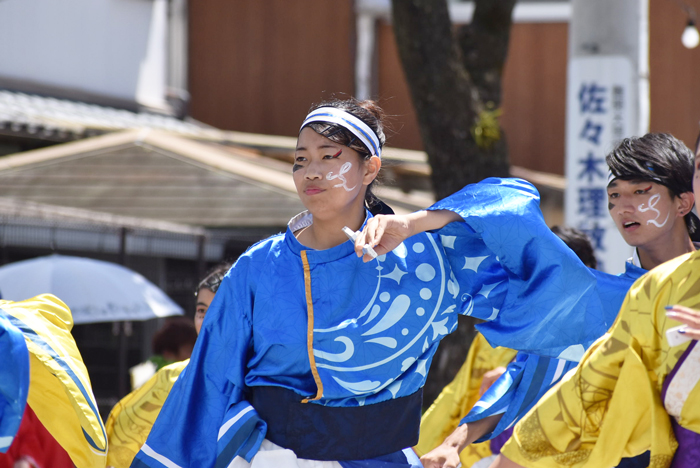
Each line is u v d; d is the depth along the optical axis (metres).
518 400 10.53
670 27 53.75
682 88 53.66
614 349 7.25
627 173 9.05
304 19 55.94
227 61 56.53
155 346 17.53
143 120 46.00
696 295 6.79
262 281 8.11
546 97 55.19
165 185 28.66
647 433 7.20
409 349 8.03
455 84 21.00
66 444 9.16
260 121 56.25
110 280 20.50
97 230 23.22
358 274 7.96
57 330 9.62
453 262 8.46
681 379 6.80
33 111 38.66
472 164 21.19
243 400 8.28
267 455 7.90
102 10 46.28
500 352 12.42
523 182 8.30
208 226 26.77
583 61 21.36
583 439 7.48
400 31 21.11
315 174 7.83
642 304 7.12
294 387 7.94
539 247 8.04
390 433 8.09
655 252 9.19
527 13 55.09
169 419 8.48
